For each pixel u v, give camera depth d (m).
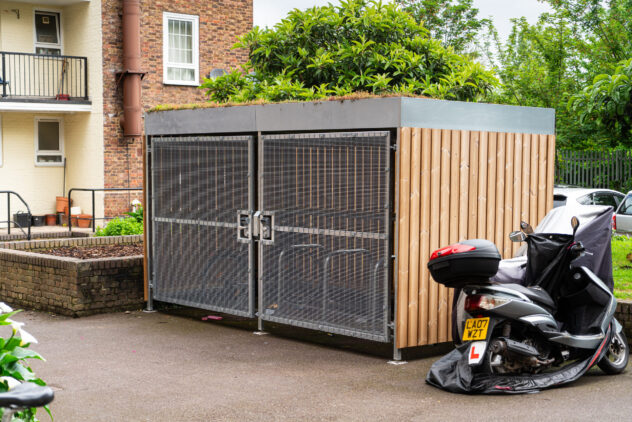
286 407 5.60
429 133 7.11
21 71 20.59
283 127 8.11
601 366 6.45
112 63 19.92
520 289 5.99
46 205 21.03
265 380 6.42
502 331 5.95
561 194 17.23
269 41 13.21
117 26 19.95
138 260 10.02
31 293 10.17
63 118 21.20
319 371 6.74
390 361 7.11
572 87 30.58
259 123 8.38
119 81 19.84
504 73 32.03
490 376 5.96
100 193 19.84
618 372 6.51
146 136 9.91
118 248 12.55
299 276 8.02
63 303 9.62
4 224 20.30
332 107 7.57
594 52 29.75
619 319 7.38
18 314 9.78
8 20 20.34
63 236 17.17
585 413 5.31
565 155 23.81
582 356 6.31
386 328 7.16
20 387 2.36
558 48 30.66
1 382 2.86
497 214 7.77
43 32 20.88
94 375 6.61
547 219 6.78
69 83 20.88
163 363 7.07
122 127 20.03
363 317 7.37
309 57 12.95
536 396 5.78
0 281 10.77
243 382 6.35
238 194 8.68
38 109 19.34
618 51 29.39
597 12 29.86
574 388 6.02
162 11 20.53
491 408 5.47
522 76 31.41
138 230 16.28
